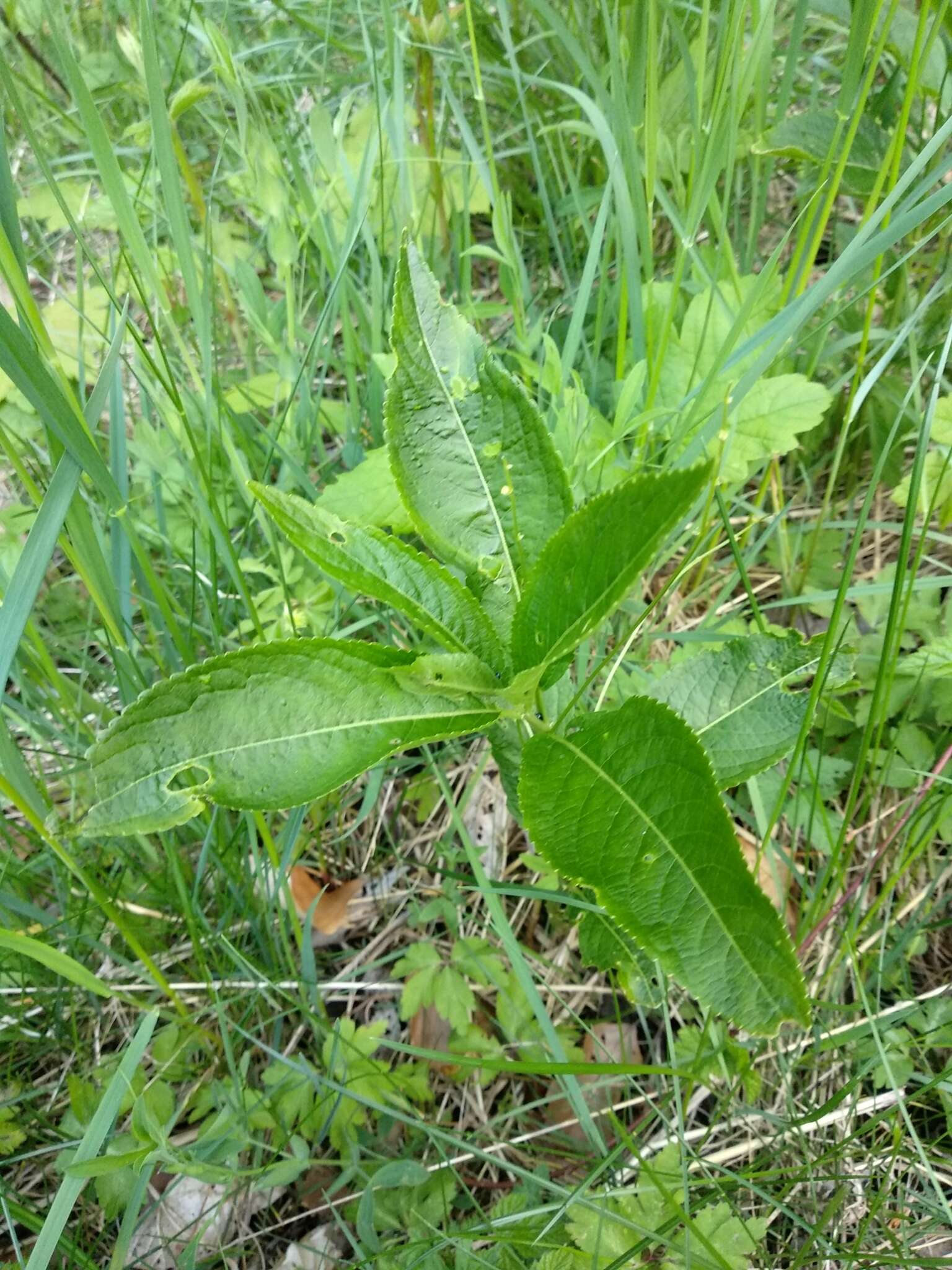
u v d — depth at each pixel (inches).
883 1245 11.3
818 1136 12.0
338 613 14.6
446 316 9.3
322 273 18.5
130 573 14.5
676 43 17.0
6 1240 12.2
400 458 9.4
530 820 8.1
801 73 19.1
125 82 15.6
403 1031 14.1
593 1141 10.9
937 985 13.2
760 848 11.2
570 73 18.9
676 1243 9.8
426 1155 12.5
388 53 14.9
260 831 13.4
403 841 15.5
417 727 8.5
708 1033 11.8
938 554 15.9
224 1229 12.3
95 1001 13.6
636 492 6.9
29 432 17.6
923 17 10.1
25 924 13.7
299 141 19.5
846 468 16.8
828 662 9.9
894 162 11.5
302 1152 11.7
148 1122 10.1
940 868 13.5
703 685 11.3
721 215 14.0
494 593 9.7
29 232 22.0
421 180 18.9
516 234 20.6
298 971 14.1
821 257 19.1
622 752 8.1
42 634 16.2
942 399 13.8
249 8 21.8
